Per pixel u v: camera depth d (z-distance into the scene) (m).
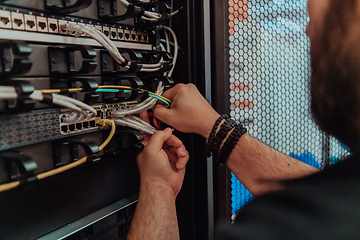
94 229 0.62
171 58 0.71
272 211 0.38
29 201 0.51
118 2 0.57
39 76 0.48
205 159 0.75
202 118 0.65
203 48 0.72
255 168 0.63
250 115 0.83
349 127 0.40
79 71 0.51
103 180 0.66
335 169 0.38
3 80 0.42
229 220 0.80
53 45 0.51
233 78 0.78
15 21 0.44
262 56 0.85
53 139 0.50
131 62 0.58
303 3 0.96
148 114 0.74
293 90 0.96
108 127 0.62
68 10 0.48
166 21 0.69
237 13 0.77
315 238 0.33
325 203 0.35
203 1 0.71
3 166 0.43
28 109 0.41
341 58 0.39
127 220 0.71
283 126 0.94
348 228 0.32
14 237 0.49
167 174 0.63
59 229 0.57
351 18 0.38
